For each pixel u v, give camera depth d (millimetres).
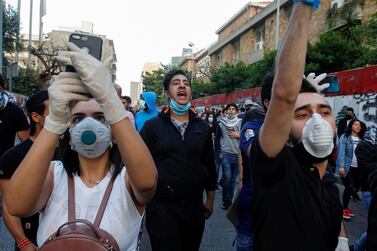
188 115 3523
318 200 1712
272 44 31719
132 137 1500
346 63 15938
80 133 1660
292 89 1506
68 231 1526
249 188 2715
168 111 3434
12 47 26344
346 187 6512
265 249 1682
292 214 1668
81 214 1721
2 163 2408
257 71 22844
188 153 3283
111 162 1841
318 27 23297
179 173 3215
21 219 2414
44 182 1603
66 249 1446
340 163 6652
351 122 6699
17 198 1514
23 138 4199
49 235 1697
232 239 5195
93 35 1617
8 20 25547
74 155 1810
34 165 1483
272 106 1574
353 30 15867
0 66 15133
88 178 1804
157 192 3193
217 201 7465
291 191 1672
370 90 9250
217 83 30672
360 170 4484
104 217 1719
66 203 1750
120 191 1771
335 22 19406
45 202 1736
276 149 1636
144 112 5488
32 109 2592
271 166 1662
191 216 3273
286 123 1585
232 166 6930
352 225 6129
